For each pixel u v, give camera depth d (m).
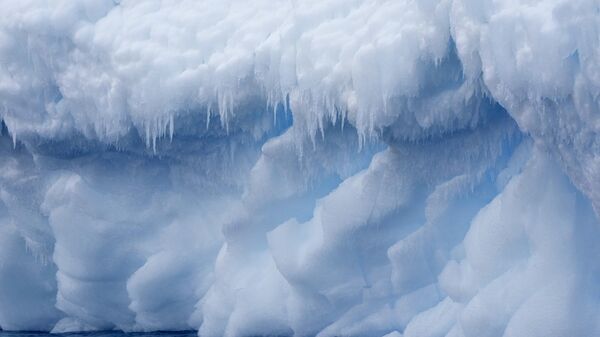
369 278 27.11
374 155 26.80
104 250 32.34
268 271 29.11
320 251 27.23
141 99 28.59
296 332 28.25
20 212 34.03
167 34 28.77
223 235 30.66
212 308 30.11
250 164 30.28
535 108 20.77
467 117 24.17
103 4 29.92
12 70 30.92
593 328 21.55
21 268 34.94
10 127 31.53
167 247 31.78
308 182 28.25
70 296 33.28
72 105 30.25
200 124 29.47
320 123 25.88
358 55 24.34
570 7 19.47
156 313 32.50
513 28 20.52
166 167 31.53
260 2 28.62
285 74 26.36
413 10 23.88
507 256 23.48
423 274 26.16
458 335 23.86
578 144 20.27
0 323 35.81
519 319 22.16
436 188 25.73
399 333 26.30
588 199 21.95
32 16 29.95
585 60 19.39
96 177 31.94
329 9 26.16
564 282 21.92
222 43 28.33
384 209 26.33
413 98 24.17
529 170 22.72
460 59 22.89
